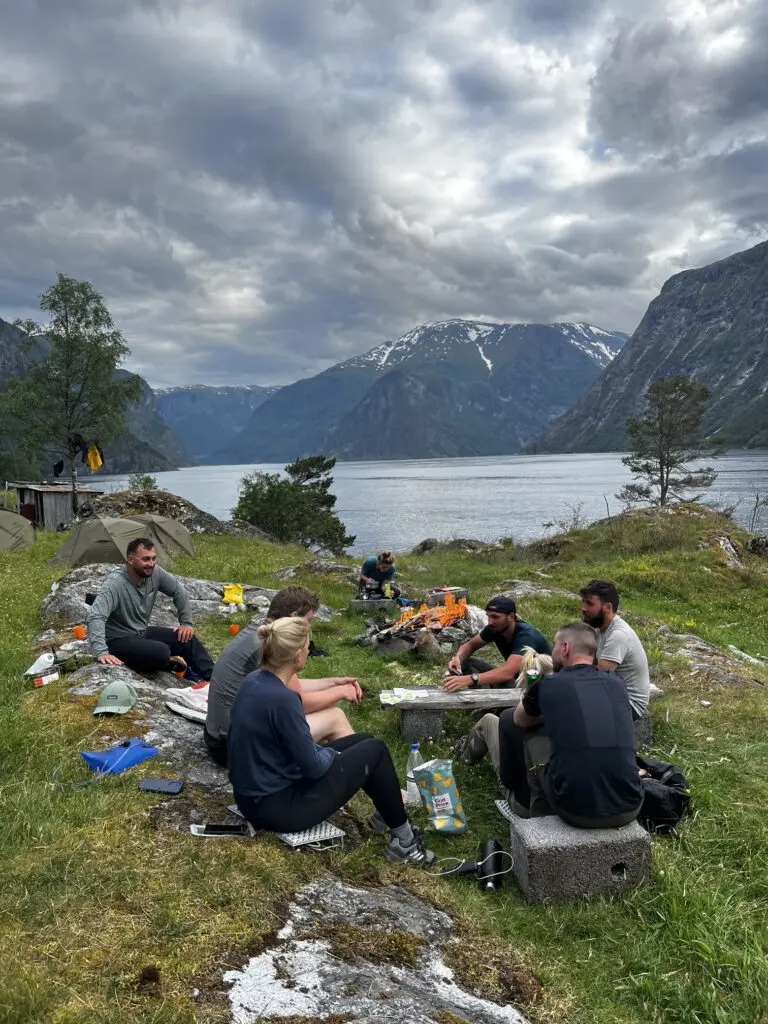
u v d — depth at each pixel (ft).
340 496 555.28
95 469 113.50
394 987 10.98
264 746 14.17
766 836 16.83
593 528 81.35
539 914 14.05
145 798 15.56
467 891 14.73
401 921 12.85
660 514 81.15
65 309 143.84
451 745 22.99
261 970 10.81
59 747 17.71
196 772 17.46
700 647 35.32
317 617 39.42
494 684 24.00
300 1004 10.23
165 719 20.26
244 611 39.65
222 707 17.69
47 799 14.97
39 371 142.92
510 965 12.30
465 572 65.51
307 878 13.48
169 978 10.32
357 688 18.21
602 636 21.85
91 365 144.56
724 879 15.29
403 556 83.61
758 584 56.85
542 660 16.83
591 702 14.85
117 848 13.41
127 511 92.38
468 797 19.47
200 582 44.09
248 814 14.34
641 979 12.24
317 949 11.57
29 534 74.95
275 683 14.48
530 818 15.71
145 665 24.59
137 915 11.62
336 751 15.15
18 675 24.41
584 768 14.52
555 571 65.16
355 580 52.47
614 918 13.97
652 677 29.68
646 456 177.47
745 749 22.22
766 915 14.05
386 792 15.28
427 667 30.50
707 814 18.08
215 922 11.63
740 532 79.15
